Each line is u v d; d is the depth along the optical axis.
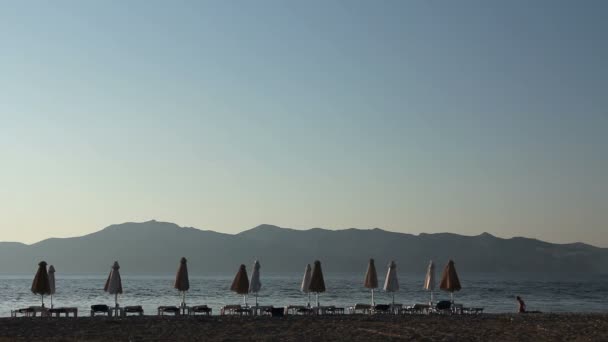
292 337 32.47
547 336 33.03
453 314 46.34
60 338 31.81
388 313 46.78
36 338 31.80
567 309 62.16
